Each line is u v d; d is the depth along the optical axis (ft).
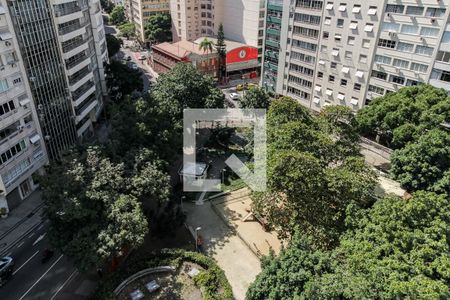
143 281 89.45
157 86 160.15
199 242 104.42
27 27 120.47
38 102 128.98
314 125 118.01
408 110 128.47
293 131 103.09
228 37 314.14
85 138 171.12
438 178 109.50
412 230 71.46
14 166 119.24
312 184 84.69
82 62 160.45
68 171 90.89
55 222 89.04
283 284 64.08
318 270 64.39
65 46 143.95
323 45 179.52
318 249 77.87
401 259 65.77
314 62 187.42
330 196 87.10
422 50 143.74
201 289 85.76
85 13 174.09
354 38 164.76
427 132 118.11
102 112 202.69
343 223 83.56
